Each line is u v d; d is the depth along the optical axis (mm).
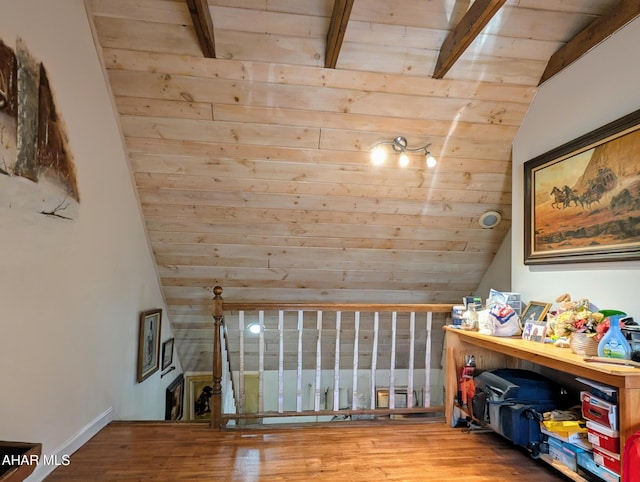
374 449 2352
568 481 1991
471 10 2098
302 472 2064
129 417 3027
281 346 2820
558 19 2322
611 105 2070
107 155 2539
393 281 3977
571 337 1898
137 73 2434
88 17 2227
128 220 2922
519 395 2215
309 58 2412
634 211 1864
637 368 1575
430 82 2568
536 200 2557
